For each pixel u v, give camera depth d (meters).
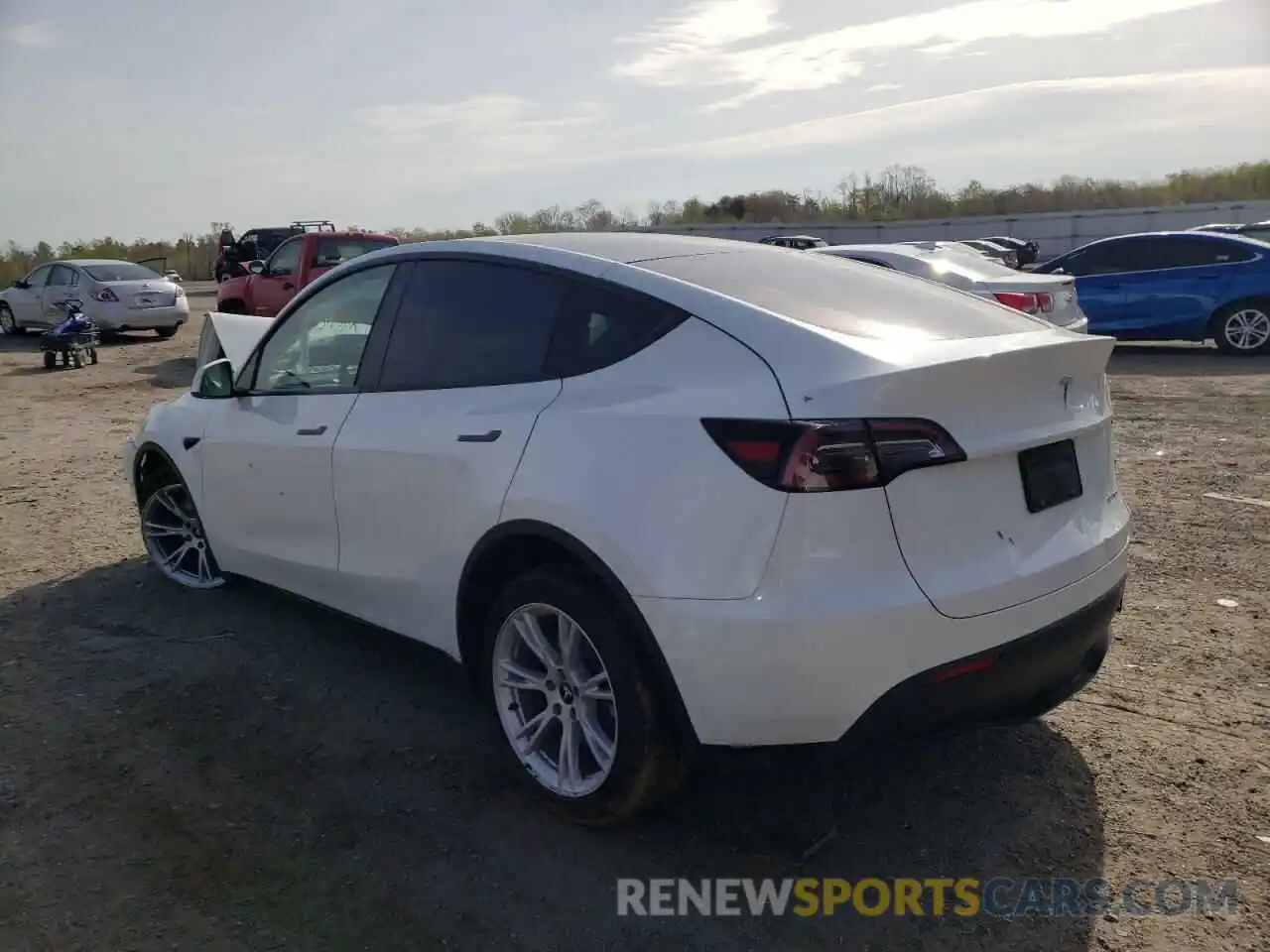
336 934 2.89
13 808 3.52
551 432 3.31
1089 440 3.43
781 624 2.76
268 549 4.77
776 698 2.82
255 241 27.03
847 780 3.64
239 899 3.04
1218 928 2.88
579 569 3.24
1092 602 3.26
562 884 3.11
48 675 4.57
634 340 3.31
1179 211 46.50
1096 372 3.48
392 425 3.93
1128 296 14.55
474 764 3.80
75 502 7.73
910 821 3.40
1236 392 11.33
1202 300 14.15
